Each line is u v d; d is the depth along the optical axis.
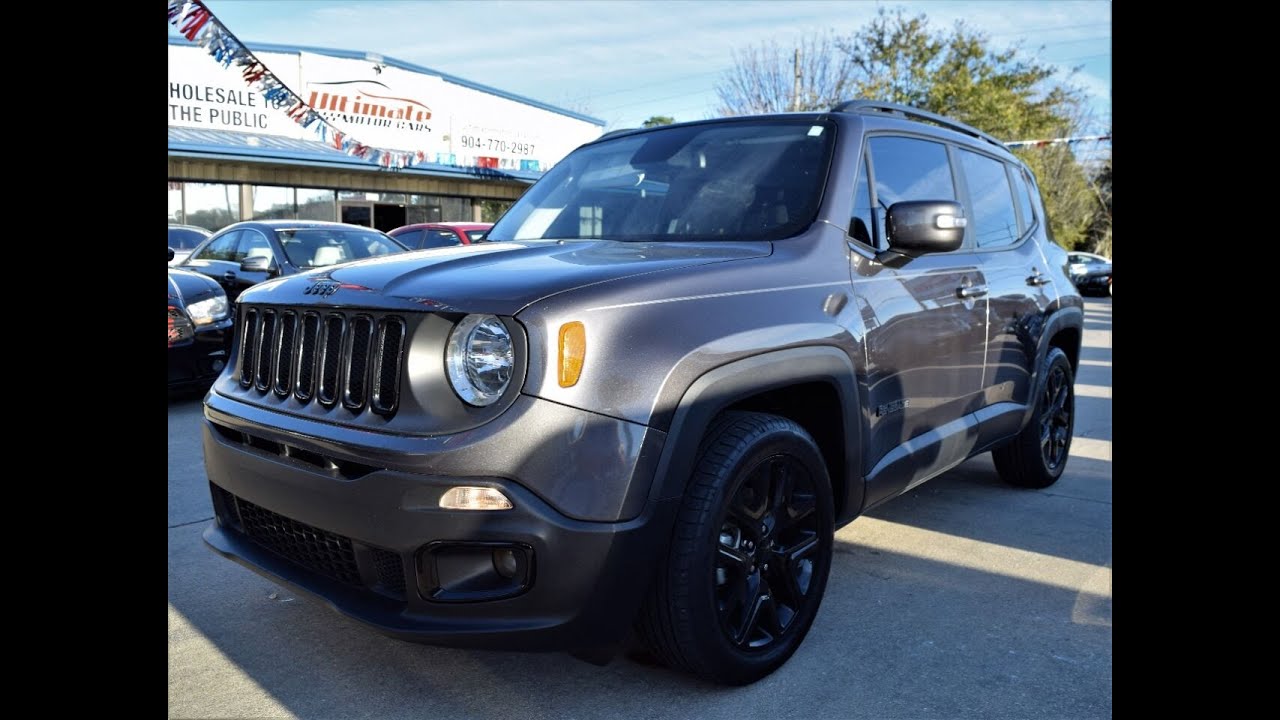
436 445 2.16
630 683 2.65
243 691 2.59
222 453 2.70
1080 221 43.91
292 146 18.47
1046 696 2.61
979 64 28.64
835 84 27.98
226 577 3.42
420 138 21.62
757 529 2.60
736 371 2.46
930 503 4.57
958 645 2.93
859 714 2.51
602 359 2.24
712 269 2.59
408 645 2.88
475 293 2.27
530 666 2.75
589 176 3.68
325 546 2.43
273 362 2.64
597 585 2.21
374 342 2.32
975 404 3.84
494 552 2.21
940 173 3.85
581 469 2.19
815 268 2.88
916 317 3.28
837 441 2.94
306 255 8.45
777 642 2.70
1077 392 8.65
